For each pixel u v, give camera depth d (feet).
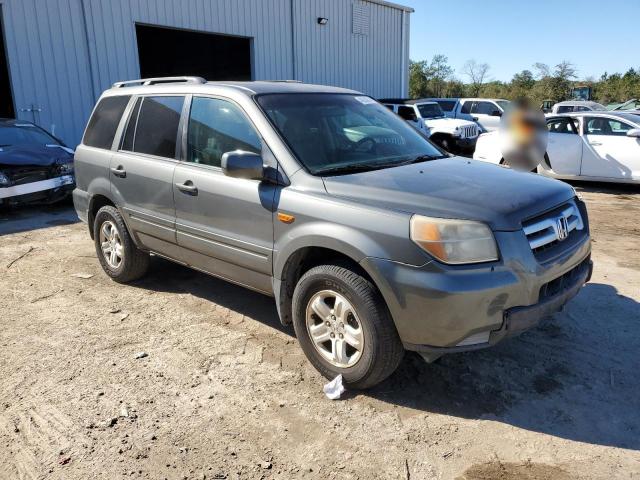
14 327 14.28
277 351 12.84
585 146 33.45
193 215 13.66
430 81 197.57
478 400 10.78
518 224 9.86
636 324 13.98
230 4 50.80
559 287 10.74
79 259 20.26
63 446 9.48
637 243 21.72
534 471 8.82
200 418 10.27
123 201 16.02
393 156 13.25
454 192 10.46
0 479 8.71
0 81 44.75
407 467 8.94
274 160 11.89
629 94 142.61
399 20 71.72
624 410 10.39
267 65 55.26
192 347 13.07
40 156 28.37
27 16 37.76
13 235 24.08
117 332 13.93
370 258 9.90
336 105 14.12
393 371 10.81
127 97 16.58
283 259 11.44
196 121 13.91
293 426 10.03
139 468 8.94
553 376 11.60
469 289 9.25
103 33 41.98
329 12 61.16
